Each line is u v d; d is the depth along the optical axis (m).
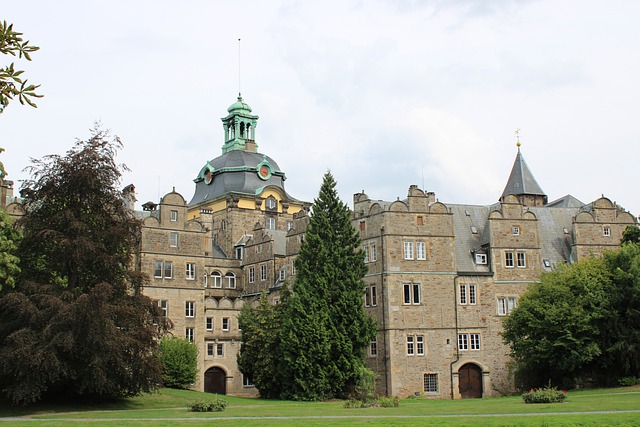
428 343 81.50
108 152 63.47
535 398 52.19
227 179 128.75
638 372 72.62
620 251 74.31
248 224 123.00
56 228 60.97
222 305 95.38
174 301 90.06
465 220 90.00
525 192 105.81
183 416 48.34
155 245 90.00
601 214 90.88
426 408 51.78
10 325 57.53
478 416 41.25
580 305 72.19
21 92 16.67
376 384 80.81
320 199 79.25
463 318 83.12
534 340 74.00
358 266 78.12
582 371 73.88
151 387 61.38
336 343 74.38
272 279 103.69
